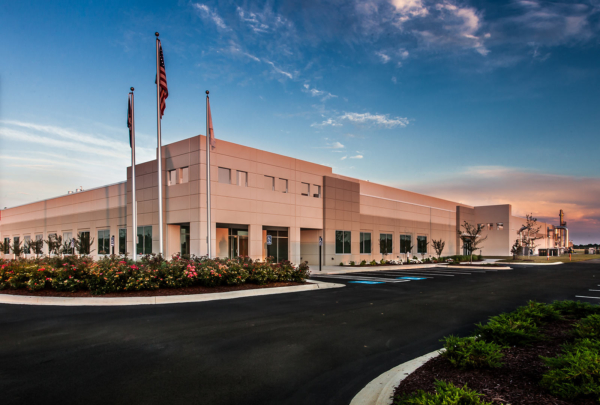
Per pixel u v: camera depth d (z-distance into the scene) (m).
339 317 10.17
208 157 21.22
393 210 41.94
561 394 4.11
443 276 24.31
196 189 23.55
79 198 35.75
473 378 4.95
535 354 5.86
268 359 6.53
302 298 13.61
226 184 24.89
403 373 5.54
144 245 26.88
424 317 10.32
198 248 23.06
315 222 32.09
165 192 25.69
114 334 8.02
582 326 6.71
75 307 11.32
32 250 41.97
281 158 29.25
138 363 6.19
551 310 8.31
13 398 4.79
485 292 15.87
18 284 13.89
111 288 13.14
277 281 17.67
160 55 19.55
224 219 24.56
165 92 19.56
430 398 3.97
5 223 50.53
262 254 27.14
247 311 10.88
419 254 46.09
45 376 5.55
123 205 30.02
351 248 35.12
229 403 4.75
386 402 4.51
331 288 16.95
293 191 30.11
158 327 8.71
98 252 32.59
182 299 12.76
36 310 10.75
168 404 4.67
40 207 42.66
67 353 6.67
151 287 13.84
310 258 32.84
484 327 6.86
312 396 5.03
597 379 4.16
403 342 7.79
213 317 9.94
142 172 27.56
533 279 22.38
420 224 47.00
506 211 60.72
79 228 35.47
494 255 61.31
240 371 5.91
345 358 6.68
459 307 11.98
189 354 6.70
